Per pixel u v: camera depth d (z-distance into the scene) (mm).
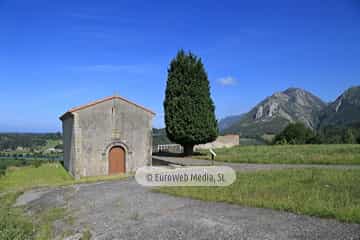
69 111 25766
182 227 9484
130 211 11906
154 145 40969
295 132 53469
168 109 33062
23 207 15484
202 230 9055
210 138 32469
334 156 22594
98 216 11773
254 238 8039
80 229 10586
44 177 27594
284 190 12477
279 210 10164
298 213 9617
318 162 21484
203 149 39938
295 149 32594
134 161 27469
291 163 22391
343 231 7914
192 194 13320
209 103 32656
